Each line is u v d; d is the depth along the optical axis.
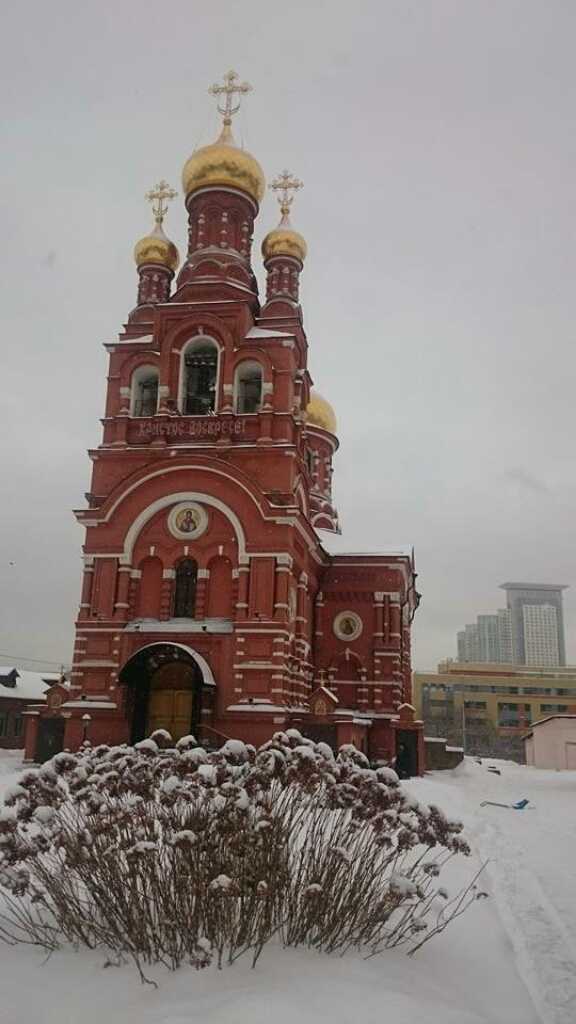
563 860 14.90
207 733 31.17
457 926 9.46
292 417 35.66
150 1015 6.33
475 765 47.59
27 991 6.81
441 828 8.48
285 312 41.91
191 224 41.53
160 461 34.47
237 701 31.61
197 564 33.94
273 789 8.99
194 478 34.38
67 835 8.29
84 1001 6.62
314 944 7.88
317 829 9.83
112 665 32.91
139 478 34.56
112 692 32.56
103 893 7.86
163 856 8.73
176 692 32.56
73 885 8.71
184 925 7.54
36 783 8.59
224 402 35.53
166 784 8.28
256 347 36.19
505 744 113.31
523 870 13.80
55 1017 6.36
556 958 8.82
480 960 8.38
